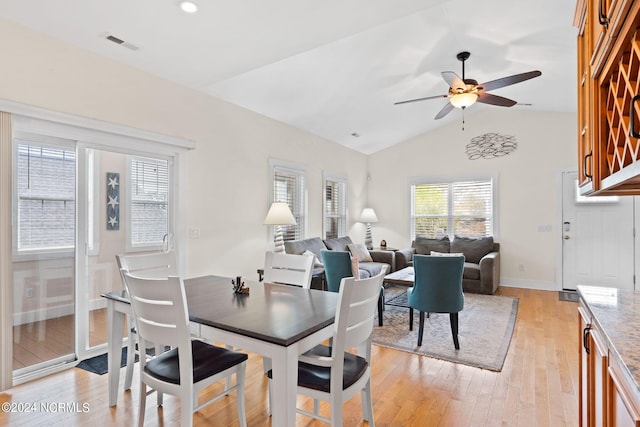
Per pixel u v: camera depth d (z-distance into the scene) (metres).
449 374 2.75
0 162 2.45
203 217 3.97
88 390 2.50
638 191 1.21
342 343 1.54
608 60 0.99
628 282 5.22
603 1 0.96
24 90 2.61
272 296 2.11
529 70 4.20
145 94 3.38
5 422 2.11
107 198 3.19
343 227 6.70
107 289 3.21
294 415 1.42
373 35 3.45
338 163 6.52
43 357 2.80
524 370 2.81
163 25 2.56
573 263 5.61
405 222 7.03
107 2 2.29
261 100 4.38
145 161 3.47
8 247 2.49
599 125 1.14
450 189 6.61
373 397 2.41
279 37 2.73
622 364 0.93
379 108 5.27
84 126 2.91
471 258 5.96
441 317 4.23
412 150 6.97
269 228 4.88
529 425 2.09
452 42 3.71
